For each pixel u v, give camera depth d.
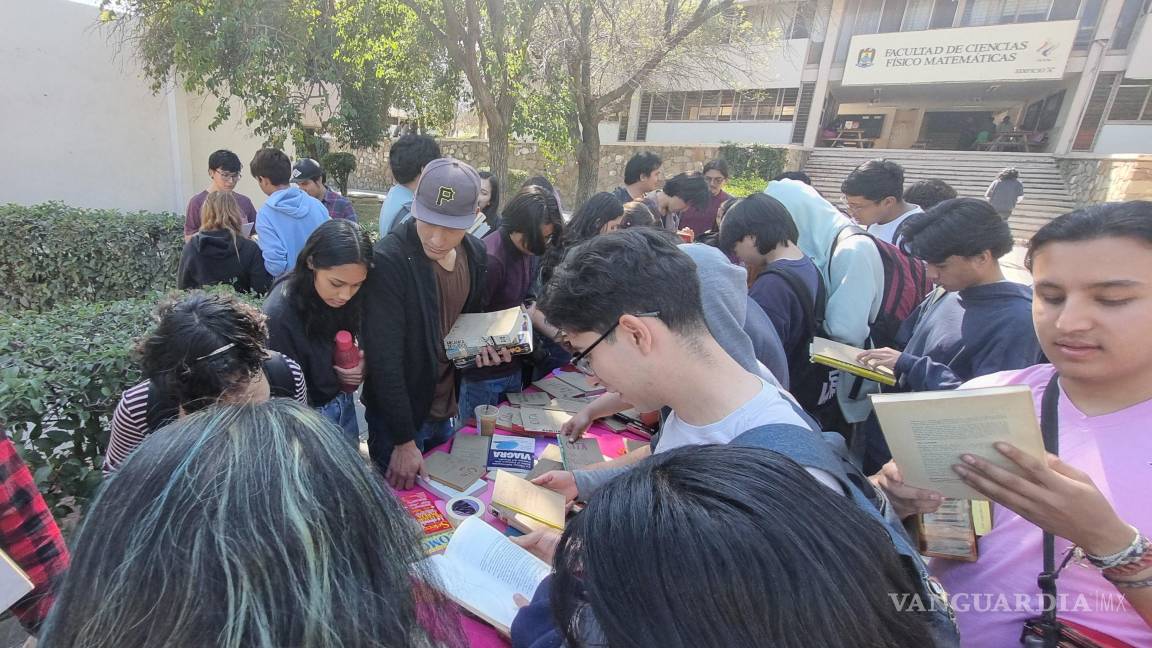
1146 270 0.78
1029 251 0.94
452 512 1.42
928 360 1.65
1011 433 0.77
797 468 0.54
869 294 2.19
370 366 1.66
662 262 0.87
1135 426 0.85
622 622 0.46
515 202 2.21
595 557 0.49
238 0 5.97
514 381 2.38
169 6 6.14
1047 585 0.87
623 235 0.93
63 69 6.44
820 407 2.15
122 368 1.76
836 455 0.85
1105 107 14.34
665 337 0.85
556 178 15.15
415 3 5.76
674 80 9.52
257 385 1.24
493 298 2.30
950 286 1.72
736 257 2.19
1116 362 0.83
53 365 1.71
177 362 1.14
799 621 0.43
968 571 0.99
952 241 1.63
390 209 2.85
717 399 0.87
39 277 4.51
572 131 7.99
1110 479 0.84
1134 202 0.82
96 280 4.70
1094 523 0.73
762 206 2.06
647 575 0.45
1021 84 15.75
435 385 1.90
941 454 0.83
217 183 3.96
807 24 16.52
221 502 0.41
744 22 9.45
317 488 0.44
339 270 1.55
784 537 0.46
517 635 0.81
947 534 0.99
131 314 2.23
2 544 0.96
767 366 1.45
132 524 0.42
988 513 1.01
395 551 0.48
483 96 6.39
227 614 0.38
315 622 0.40
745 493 0.49
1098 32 14.03
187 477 0.43
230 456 0.45
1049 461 0.78
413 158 2.76
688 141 18.73
